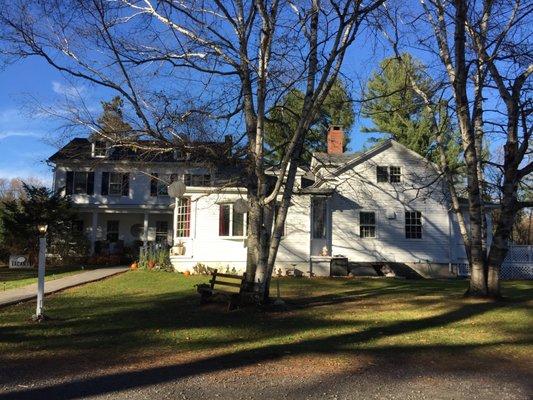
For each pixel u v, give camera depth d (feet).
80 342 28.71
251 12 43.11
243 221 75.15
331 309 42.14
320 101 41.24
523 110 47.55
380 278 73.67
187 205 78.13
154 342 28.84
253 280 43.04
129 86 39.83
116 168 52.85
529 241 139.95
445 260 82.33
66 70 39.93
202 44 42.16
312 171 85.71
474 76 51.49
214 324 34.73
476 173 49.26
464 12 44.65
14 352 26.17
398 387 20.16
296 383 20.62
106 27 40.01
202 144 43.47
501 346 28.30
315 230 80.59
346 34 41.52
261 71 40.96
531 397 19.06
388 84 78.79
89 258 93.71
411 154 83.92
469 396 19.08
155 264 79.10
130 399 18.39
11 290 51.11
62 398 18.48
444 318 37.68
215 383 20.61
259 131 41.16
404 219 82.74
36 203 88.89
